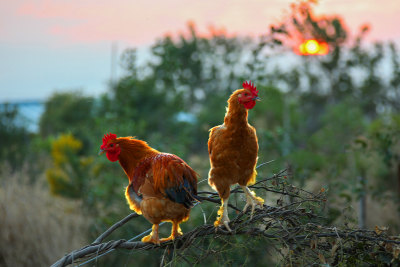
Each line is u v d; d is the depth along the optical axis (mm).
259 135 10477
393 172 11039
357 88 32219
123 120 10633
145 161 4051
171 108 14164
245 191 4059
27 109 38000
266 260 5473
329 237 3686
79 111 28031
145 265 7078
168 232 7551
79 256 3746
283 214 3664
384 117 11578
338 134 16234
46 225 9016
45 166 13305
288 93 26484
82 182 10422
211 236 4051
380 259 3570
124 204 8203
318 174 9805
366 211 9836
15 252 8570
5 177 10391
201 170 10344
